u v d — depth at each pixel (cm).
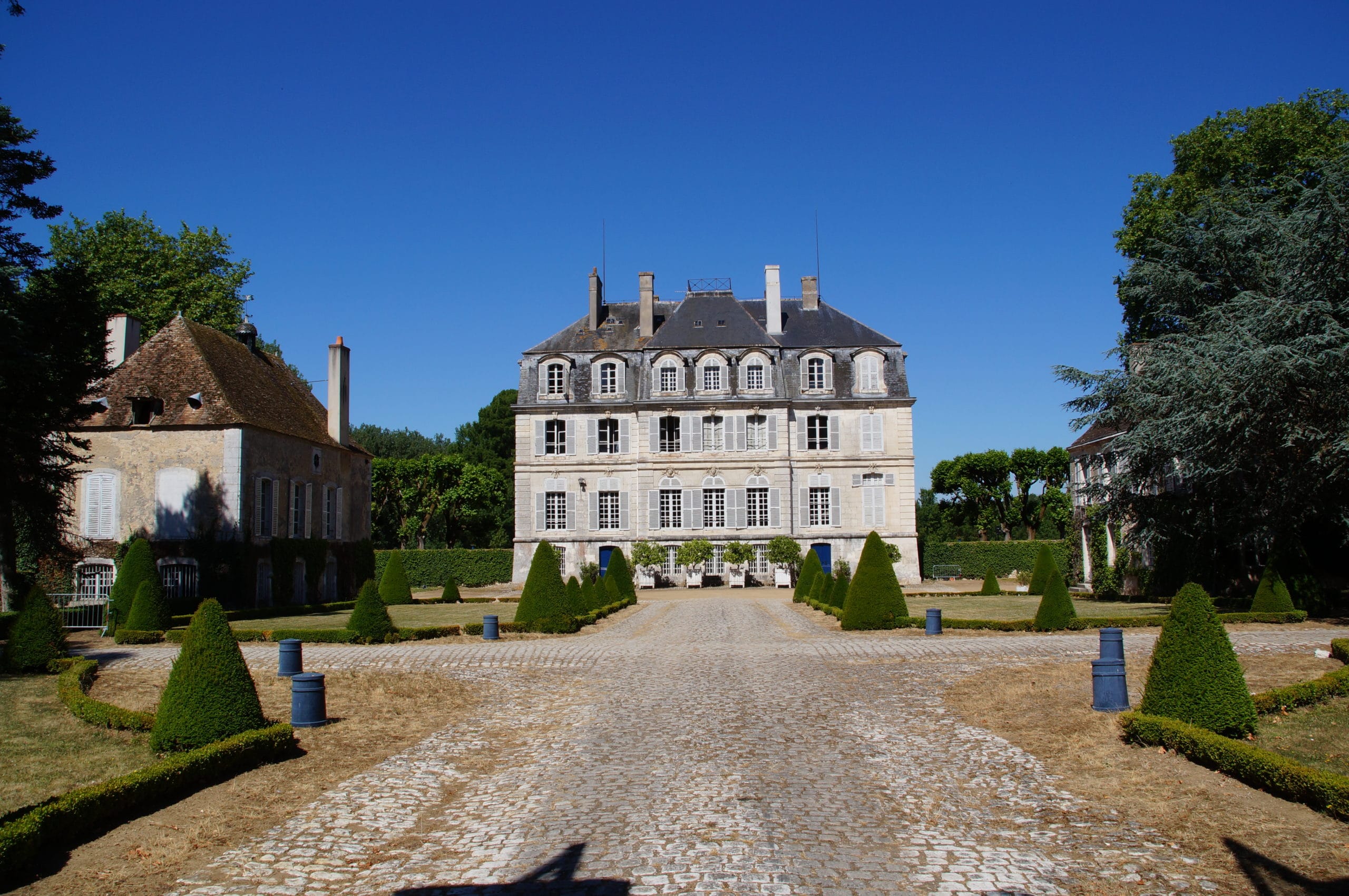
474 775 1025
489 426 8450
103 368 2650
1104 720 1165
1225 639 1061
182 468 3459
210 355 3716
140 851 775
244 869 740
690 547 5022
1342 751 993
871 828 815
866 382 5228
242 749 1025
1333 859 695
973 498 7631
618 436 5253
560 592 2550
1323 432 2266
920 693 1445
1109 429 2947
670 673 1706
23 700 1434
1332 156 2838
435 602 4209
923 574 5938
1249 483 2564
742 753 1091
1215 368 2375
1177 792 880
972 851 753
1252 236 2691
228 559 3391
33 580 2747
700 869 723
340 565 4394
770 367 5197
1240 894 650
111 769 1017
